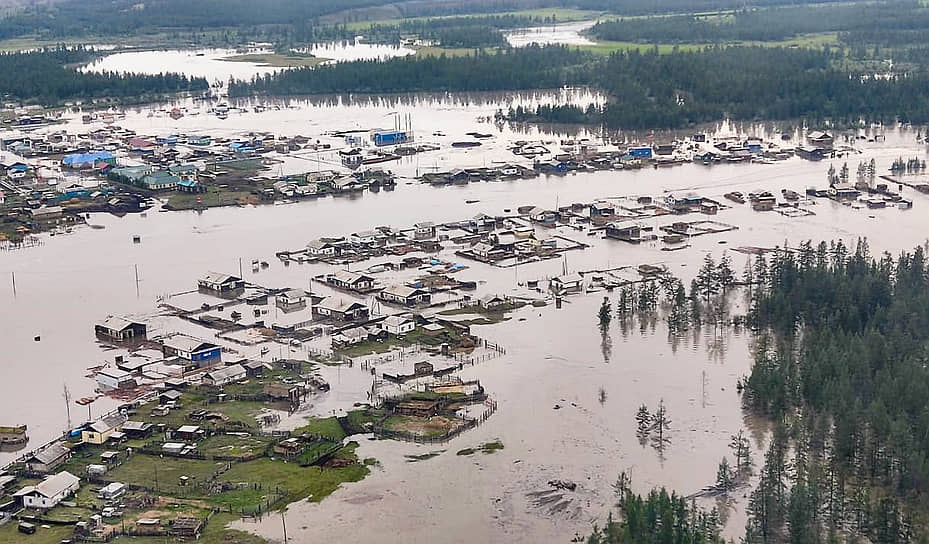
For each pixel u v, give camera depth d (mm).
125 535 158625
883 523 154000
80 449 186875
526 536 159000
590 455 182375
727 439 186750
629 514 153250
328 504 168125
